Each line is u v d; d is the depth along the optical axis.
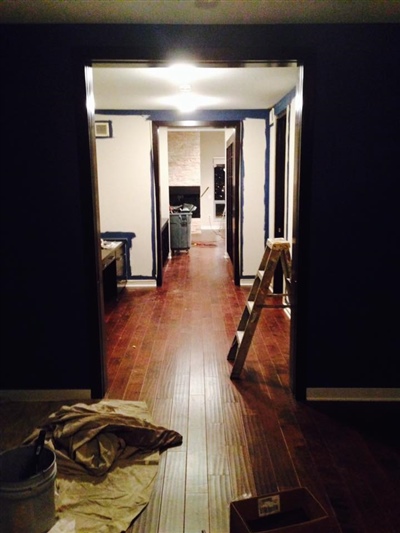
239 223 6.13
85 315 2.91
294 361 2.99
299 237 2.81
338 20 2.54
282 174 5.51
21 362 2.97
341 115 2.68
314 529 1.68
